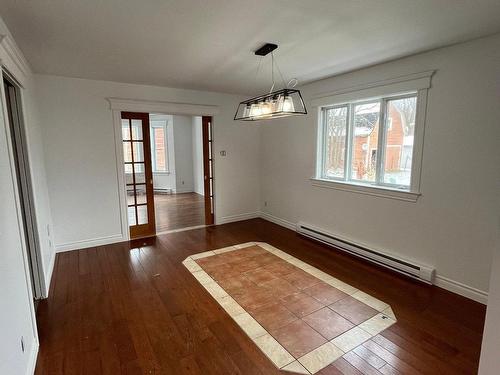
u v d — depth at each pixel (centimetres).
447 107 275
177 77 386
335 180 416
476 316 247
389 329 232
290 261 367
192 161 898
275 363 198
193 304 271
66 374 187
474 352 205
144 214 502
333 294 287
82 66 330
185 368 193
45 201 344
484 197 257
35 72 351
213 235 474
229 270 343
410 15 207
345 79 373
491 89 245
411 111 318
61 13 200
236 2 187
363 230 372
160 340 221
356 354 205
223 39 250
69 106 384
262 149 560
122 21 214
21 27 220
